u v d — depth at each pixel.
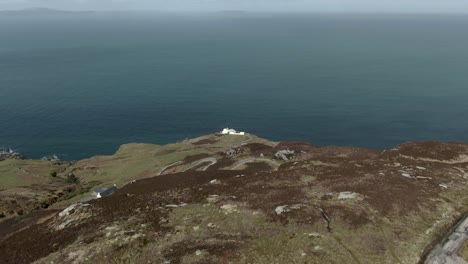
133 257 36.59
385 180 52.62
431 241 39.12
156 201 50.62
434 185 52.03
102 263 36.09
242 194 50.66
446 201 47.50
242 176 61.09
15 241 44.72
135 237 40.00
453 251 37.78
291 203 45.91
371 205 45.00
